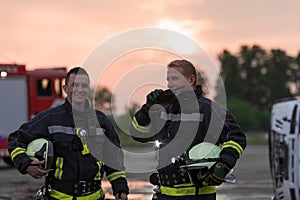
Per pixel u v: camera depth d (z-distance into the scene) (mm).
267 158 24406
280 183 7949
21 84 19812
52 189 4910
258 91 120188
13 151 4844
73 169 4871
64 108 4949
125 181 5098
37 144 4773
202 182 4770
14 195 12281
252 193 12438
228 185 13961
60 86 20453
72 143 4879
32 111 19938
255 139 46906
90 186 4941
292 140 7734
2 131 19344
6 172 17719
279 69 120125
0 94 19484
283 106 8039
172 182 4895
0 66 19516
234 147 4707
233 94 119938
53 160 4820
